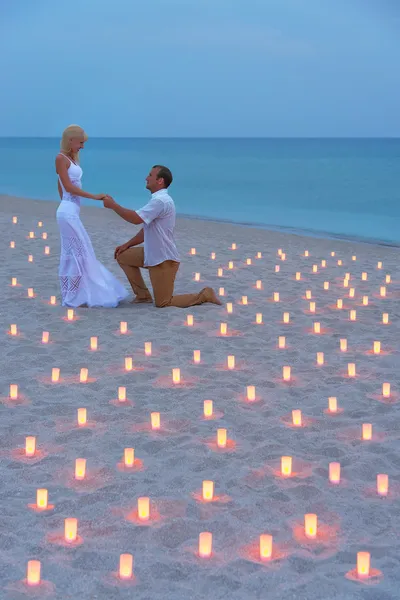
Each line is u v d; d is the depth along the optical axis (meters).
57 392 6.29
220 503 4.43
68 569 3.70
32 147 166.12
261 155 96.62
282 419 5.80
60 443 5.27
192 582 3.61
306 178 46.00
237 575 3.68
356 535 4.10
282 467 4.82
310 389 6.50
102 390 6.36
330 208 28.59
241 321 8.85
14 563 3.73
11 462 4.94
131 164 67.88
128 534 4.06
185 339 8.00
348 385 6.61
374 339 8.17
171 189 37.91
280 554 3.88
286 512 4.35
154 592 3.52
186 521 4.20
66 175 8.92
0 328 8.27
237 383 6.62
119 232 17.39
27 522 4.16
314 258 14.41
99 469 4.86
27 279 11.07
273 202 31.00
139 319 8.77
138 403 6.07
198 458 5.04
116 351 7.51
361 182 42.38
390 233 21.33
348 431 5.57
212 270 12.55
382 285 11.51
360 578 3.66
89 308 9.21
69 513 4.28
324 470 4.91
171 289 9.34
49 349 7.52
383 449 5.25
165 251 9.14
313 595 3.52
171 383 6.60
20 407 5.92
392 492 4.62
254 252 14.94
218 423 5.68
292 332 8.41
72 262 9.15
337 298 10.38
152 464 4.95
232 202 31.02
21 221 19.05
